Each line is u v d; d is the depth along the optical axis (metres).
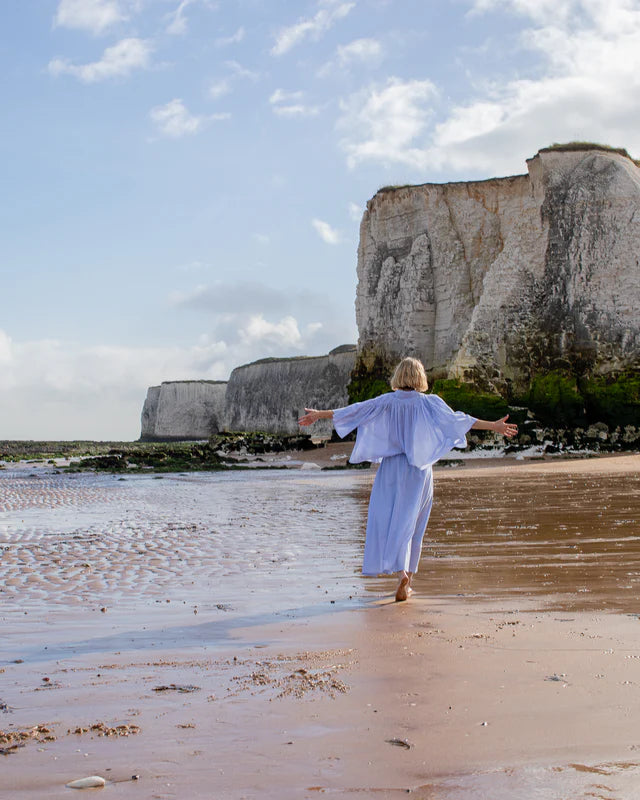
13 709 3.15
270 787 2.31
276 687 3.36
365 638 4.25
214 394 90.00
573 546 7.65
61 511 13.92
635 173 36.53
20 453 49.16
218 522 11.36
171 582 6.35
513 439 32.81
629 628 4.23
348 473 25.73
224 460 34.09
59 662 3.92
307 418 5.66
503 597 5.32
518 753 2.51
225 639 4.36
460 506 12.17
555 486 15.66
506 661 3.65
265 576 6.59
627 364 33.06
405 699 3.13
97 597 5.74
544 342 34.88
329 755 2.55
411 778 2.35
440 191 40.78
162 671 3.70
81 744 2.72
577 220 35.09
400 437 5.63
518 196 38.78
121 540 9.29
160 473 29.12
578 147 36.41
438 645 4.02
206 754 2.60
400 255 42.06
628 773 2.32
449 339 39.44
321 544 8.63
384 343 41.78
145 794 2.28
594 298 34.19
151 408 97.88
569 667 3.51
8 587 6.21
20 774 2.46
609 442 31.81
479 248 39.66
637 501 12.09
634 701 3.00
